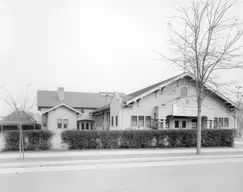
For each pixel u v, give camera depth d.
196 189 7.56
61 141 16.62
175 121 27.00
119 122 25.03
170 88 26.67
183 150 16.86
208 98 27.59
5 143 15.79
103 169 10.83
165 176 9.38
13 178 9.07
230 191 7.36
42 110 41.44
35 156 13.71
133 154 14.66
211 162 12.98
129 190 7.43
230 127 28.22
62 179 8.89
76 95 48.12
